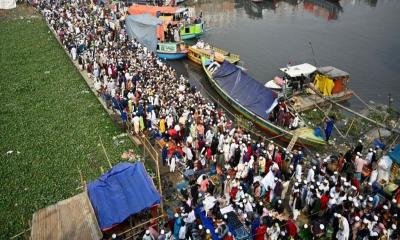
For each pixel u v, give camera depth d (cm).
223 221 1750
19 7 5812
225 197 2003
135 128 2572
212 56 4022
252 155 2178
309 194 1889
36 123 2764
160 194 1825
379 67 4328
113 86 3041
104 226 1597
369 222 1656
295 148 2650
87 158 2378
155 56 4022
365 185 2136
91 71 3534
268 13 6494
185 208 1806
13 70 3647
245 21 6019
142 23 4272
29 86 3331
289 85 3353
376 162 2277
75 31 4325
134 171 1834
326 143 2716
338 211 1755
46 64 3800
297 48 4891
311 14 6456
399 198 1956
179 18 5103
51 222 1622
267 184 1970
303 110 3167
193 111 2702
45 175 2227
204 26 5672
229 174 2097
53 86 3344
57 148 2478
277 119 2784
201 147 2356
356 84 3903
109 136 2620
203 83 3819
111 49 3844
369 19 6184
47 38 4509
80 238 1539
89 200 1709
